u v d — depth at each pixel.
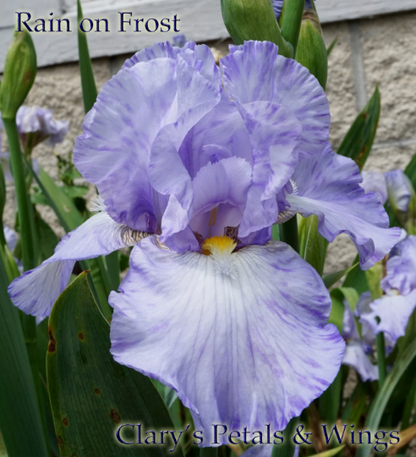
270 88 0.18
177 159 0.17
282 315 0.16
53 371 0.18
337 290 0.35
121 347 0.14
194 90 0.17
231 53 0.18
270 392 0.14
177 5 0.60
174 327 0.15
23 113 0.52
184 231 0.17
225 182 0.18
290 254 0.17
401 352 0.33
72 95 0.65
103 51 0.62
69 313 0.18
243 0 0.21
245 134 0.18
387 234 0.20
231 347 0.15
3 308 0.23
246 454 0.25
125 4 0.62
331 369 0.15
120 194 0.18
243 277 0.16
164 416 0.19
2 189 0.34
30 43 0.31
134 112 0.17
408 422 0.35
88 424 0.19
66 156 0.66
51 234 0.43
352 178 0.21
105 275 0.32
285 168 0.17
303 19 0.25
